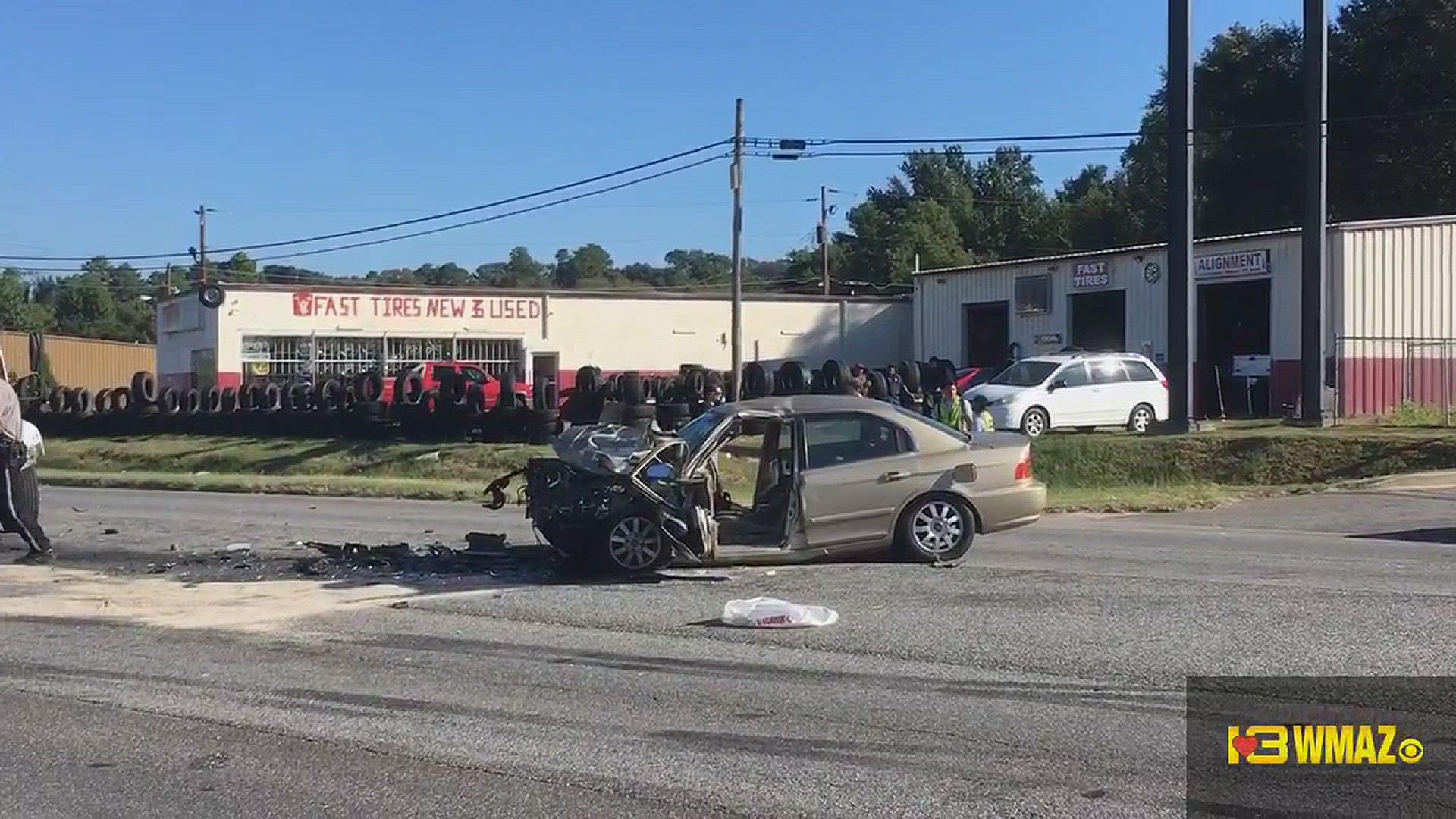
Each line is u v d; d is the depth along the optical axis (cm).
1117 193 7538
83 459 3341
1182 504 2050
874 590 1095
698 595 1088
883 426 1225
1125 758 639
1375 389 3309
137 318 10144
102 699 777
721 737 682
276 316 4753
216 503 2164
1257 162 5747
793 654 862
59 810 589
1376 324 3334
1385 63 5272
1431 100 5244
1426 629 913
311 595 1118
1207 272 3712
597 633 938
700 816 571
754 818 567
